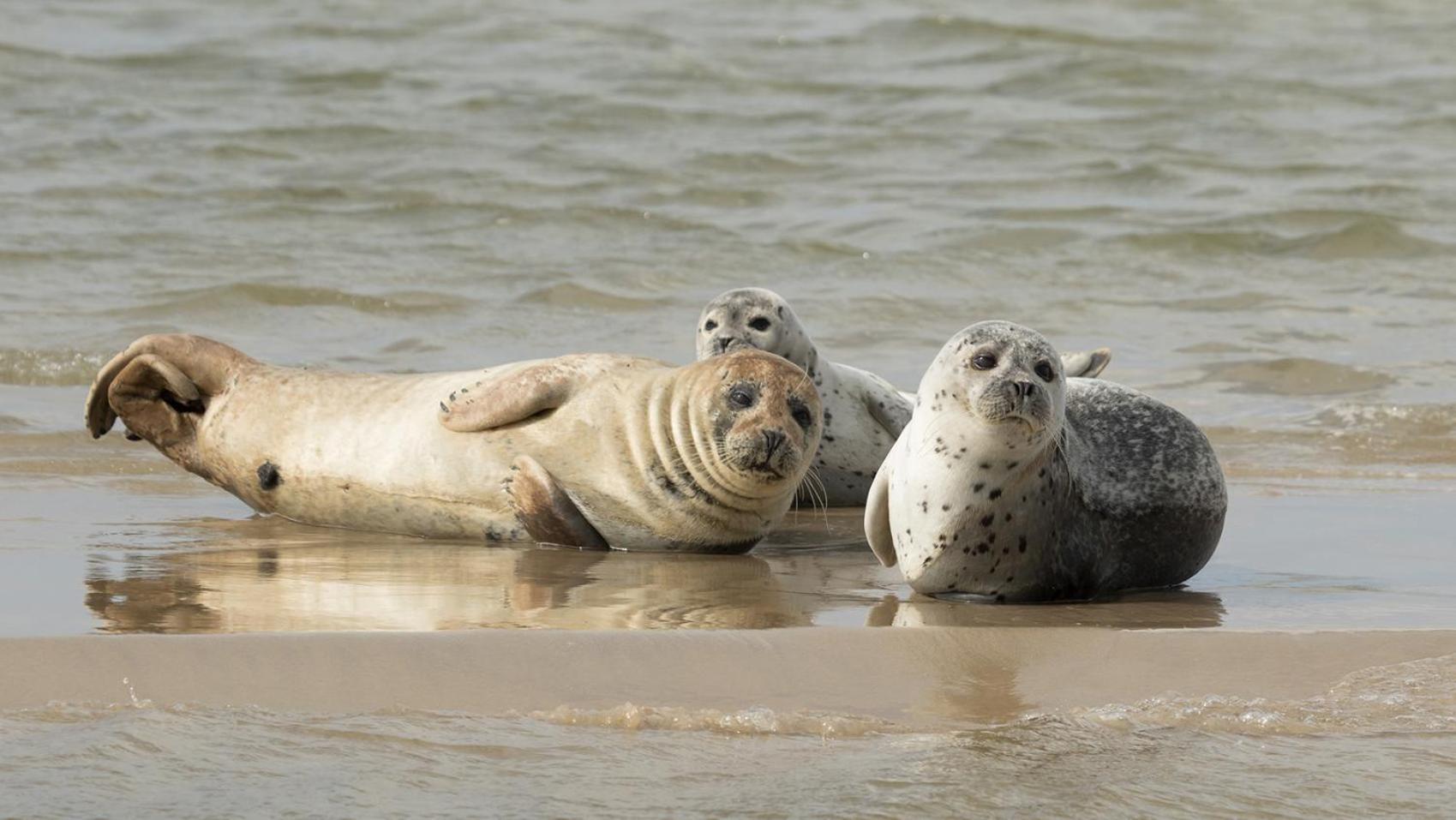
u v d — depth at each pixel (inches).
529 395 1044.5
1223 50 3634.4
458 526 1052.5
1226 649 743.1
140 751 601.6
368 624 776.3
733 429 1003.3
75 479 1210.6
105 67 3206.2
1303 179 2716.5
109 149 2691.9
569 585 903.7
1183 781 592.7
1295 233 2390.5
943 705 673.0
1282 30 3868.1
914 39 3649.1
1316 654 741.3
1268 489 1238.9
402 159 2719.0
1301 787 588.7
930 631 753.6
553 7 3880.4
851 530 1163.3
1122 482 908.6
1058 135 2989.7
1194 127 3056.1
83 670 674.2
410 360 1697.8
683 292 2086.6
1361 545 1043.3
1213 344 1827.0
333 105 3021.7
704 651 719.7
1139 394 959.6
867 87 3235.7
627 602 857.5
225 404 1112.2
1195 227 2418.8
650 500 1027.9
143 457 1294.3
